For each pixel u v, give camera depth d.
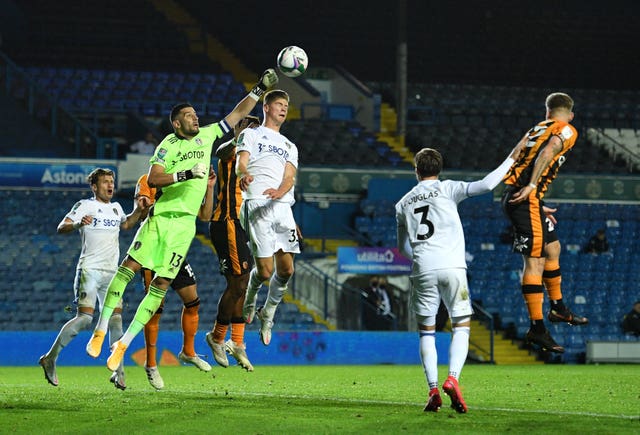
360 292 88.81
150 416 29.03
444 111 128.25
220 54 139.50
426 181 31.64
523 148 35.12
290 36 140.75
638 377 57.97
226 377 56.78
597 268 103.12
